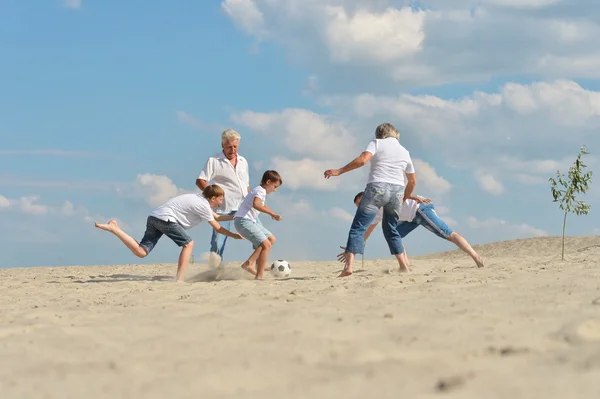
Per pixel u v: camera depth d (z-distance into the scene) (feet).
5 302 21.39
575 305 13.87
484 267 27.48
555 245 54.24
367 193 25.96
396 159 26.22
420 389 7.89
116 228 28.07
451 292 17.43
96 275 34.58
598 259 28.45
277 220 28.07
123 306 18.01
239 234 28.63
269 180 28.12
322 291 19.21
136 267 41.65
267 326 13.20
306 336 11.82
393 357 9.95
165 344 11.94
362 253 26.37
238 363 10.07
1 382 9.69
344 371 9.22
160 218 28.12
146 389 8.82
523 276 20.86
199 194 29.12
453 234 28.40
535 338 10.75
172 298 19.71
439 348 10.37
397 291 18.35
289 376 9.17
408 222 29.01
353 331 12.16
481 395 7.40
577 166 32.04
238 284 23.56
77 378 9.68
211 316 14.98
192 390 8.65
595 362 8.59
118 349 11.78
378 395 7.77
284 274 29.50
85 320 15.43
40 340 12.94
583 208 31.91
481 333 11.32
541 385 7.59
